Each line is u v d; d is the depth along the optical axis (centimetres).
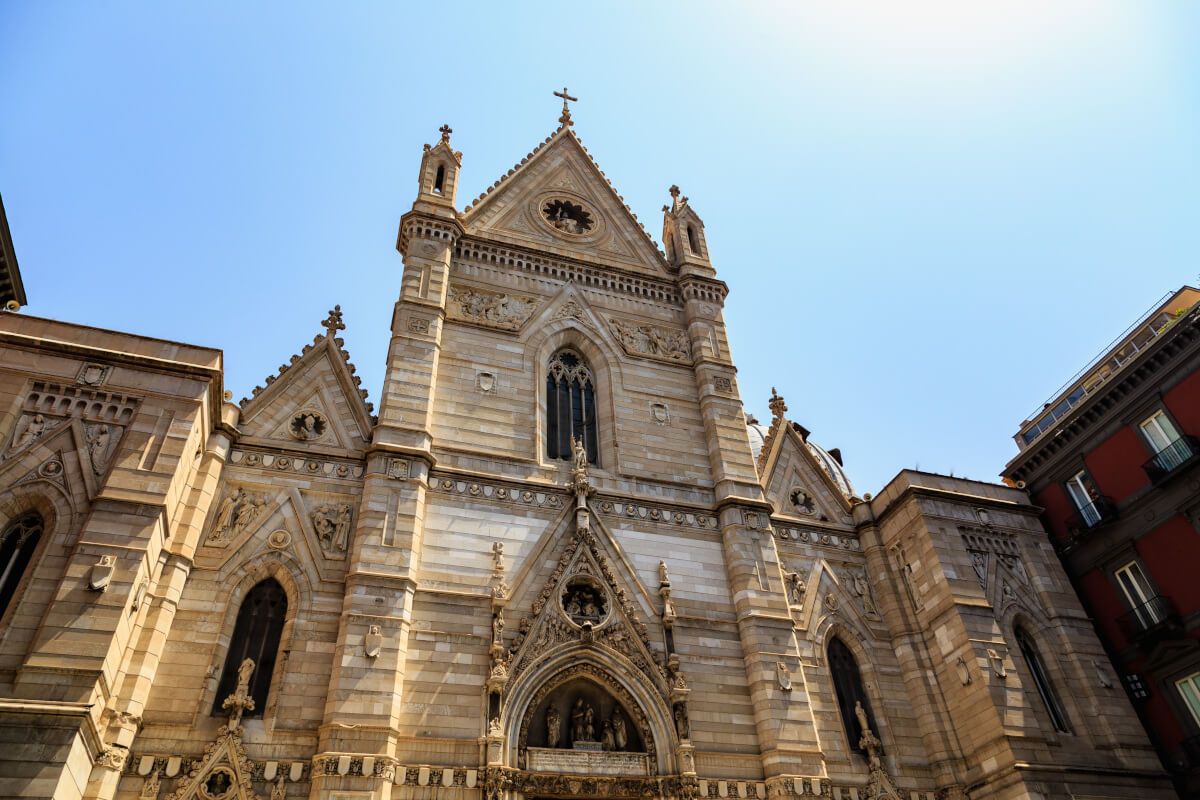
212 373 2697
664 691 2905
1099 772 2997
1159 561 3425
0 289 3550
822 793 2808
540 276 4047
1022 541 3725
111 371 2602
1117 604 3575
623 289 4222
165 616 2486
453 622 2812
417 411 3228
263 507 2870
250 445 2981
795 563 3562
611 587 3097
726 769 2833
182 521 2670
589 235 4406
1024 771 2881
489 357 3609
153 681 2412
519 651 2819
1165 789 3084
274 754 2405
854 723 3212
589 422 3747
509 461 3331
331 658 2623
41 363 2534
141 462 2456
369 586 2719
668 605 3117
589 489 3322
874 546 3719
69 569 2205
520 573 3014
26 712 1941
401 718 2559
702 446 3762
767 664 3052
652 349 4044
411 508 2956
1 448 2356
